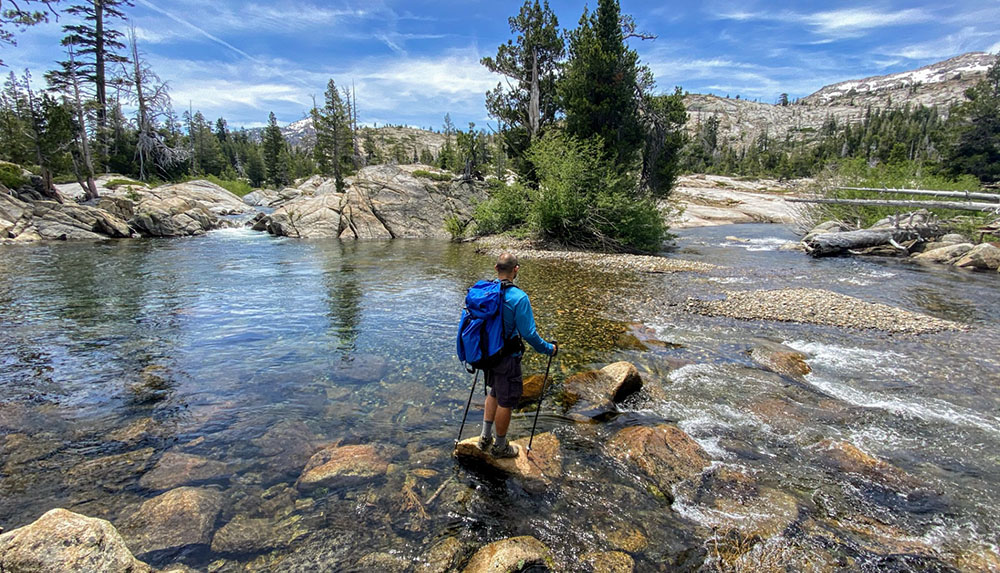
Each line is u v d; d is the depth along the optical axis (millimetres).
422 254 20406
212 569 3041
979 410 5641
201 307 10344
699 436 5039
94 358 7094
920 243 19656
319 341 8078
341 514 3631
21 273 14125
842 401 5891
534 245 23375
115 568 2701
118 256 18203
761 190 68562
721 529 3562
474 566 3102
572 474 4281
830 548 3367
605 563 3193
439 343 8023
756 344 8102
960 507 3854
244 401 5664
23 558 2533
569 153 21938
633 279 14359
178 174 56344
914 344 8180
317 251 21109
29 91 37906
